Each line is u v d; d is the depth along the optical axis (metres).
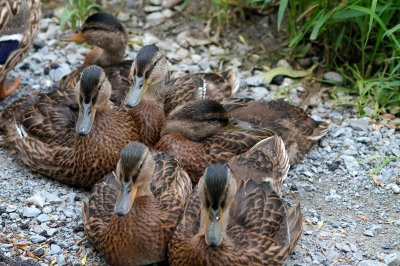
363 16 11.03
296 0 11.74
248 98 10.68
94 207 8.52
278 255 8.03
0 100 11.08
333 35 11.45
